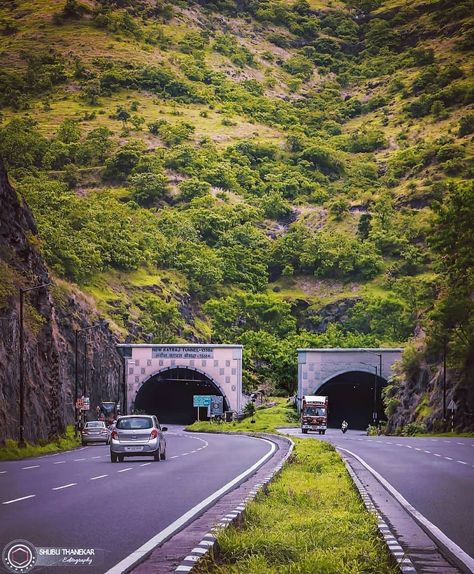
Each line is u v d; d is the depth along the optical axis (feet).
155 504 142.31
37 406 458.09
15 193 544.21
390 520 120.37
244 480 193.88
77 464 272.92
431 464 261.44
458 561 86.94
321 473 234.58
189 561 83.41
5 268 467.93
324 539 98.68
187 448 378.12
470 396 643.86
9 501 149.07
